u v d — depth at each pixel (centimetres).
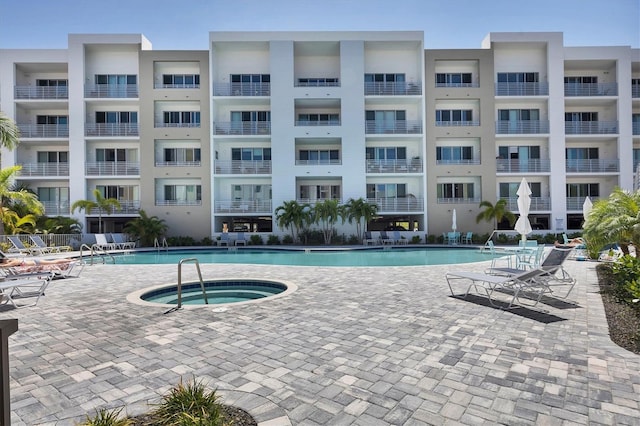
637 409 274
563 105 2539
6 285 638
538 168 2555
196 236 2469
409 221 2694
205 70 2491
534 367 352
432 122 2527
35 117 2664
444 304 619
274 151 2469
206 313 568
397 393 303
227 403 288
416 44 2570
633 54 2625
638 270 615
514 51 2656
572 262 1230
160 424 247
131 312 579
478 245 2200
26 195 1872
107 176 2475
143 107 2469
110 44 2505
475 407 280
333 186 2658
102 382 329
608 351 392
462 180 2597
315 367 357
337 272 1024
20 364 371
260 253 1973
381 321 517
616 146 2597
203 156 2473
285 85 2483
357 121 2488
